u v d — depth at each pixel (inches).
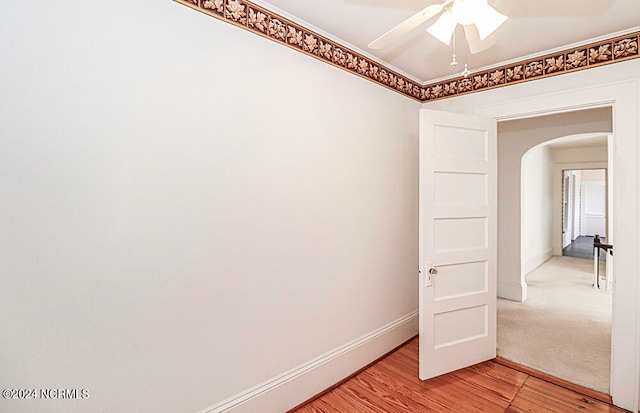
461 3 51.2
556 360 106.2
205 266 65.2
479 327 105.4
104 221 53.1
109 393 54.2
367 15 78.6
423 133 95.6
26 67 46.1
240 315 71.1
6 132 44.9
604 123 140.6
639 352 80.6
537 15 76.7
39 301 47.7
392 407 82.6
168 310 60.5
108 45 53.1
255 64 72.9
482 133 106.5
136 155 56.2
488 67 108.5
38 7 46.9
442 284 98.7
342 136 93.4
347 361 95.7
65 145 49.4
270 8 75.0
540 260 260.7
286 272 79.7
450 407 82.4
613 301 84.8
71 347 50.5
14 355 46.3
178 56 61.1
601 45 87.4
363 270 101.3
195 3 63.2
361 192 100.0
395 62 106.5
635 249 81.7
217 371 67.6
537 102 98.5
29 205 46.8
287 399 79.9
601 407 82.7
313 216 85.7
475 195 105.0
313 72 85.1
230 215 68.9
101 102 52.5
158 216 58.9
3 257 45.1
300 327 83.1
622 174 83.7
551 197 291.7
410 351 114.0
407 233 120.5
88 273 51.8
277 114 77.1
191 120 62.8
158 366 59.5
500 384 93.0
